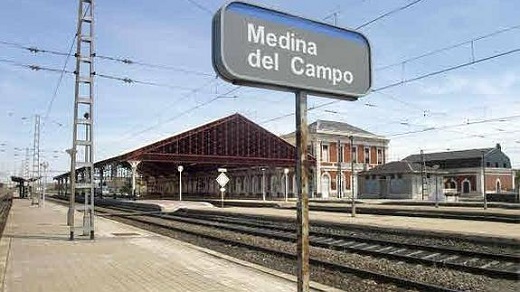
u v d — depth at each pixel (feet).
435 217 89.45
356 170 253.85
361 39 15.37
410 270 38.78
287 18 13.80
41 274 34.58
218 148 218.38
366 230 69.36
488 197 184.65
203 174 326.24
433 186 205.87
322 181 241.76
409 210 103.86
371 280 35.47
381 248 50.90
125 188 355.36
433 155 289.12
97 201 239.09
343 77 14.78
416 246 49.11
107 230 73.72
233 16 12.86
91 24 59.77
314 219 85.51
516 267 38.40
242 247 56.80
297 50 13.88
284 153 237.66
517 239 49.21
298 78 13.82
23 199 258.98
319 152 242.37
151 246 51.80
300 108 14.05
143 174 367.04
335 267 39.99
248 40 13.03
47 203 199.72
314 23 14.32
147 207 161.27
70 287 29.99
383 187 220.64
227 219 101.96
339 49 14.79
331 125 254.06
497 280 34.19
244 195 281.13
